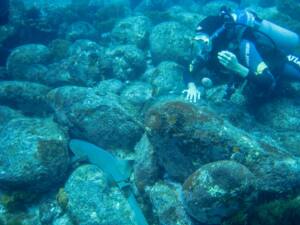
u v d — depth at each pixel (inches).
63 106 105.2
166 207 70.6
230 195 56.6
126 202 82.2
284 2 191.5
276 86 101.7
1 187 93.5
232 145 66.9
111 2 305.9
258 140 70.5
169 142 72.1
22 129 95.2
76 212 81.2
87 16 257.8
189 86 100.9
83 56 141.2
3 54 191.6
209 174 58.9
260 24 92.7
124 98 110.9
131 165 91.5
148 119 74.9
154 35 148.4
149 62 156.9
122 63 140.7
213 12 218.8
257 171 64.5
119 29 169.5
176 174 76.4
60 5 259.9
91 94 104.4
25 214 91.4
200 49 94.7
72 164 97.7
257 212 60.1
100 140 101.6
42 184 90.7
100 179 85.0
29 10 217.5
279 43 97.7
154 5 262.4
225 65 84.6
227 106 97.0
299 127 94.2
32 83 134.3
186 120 69.5
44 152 90.4
